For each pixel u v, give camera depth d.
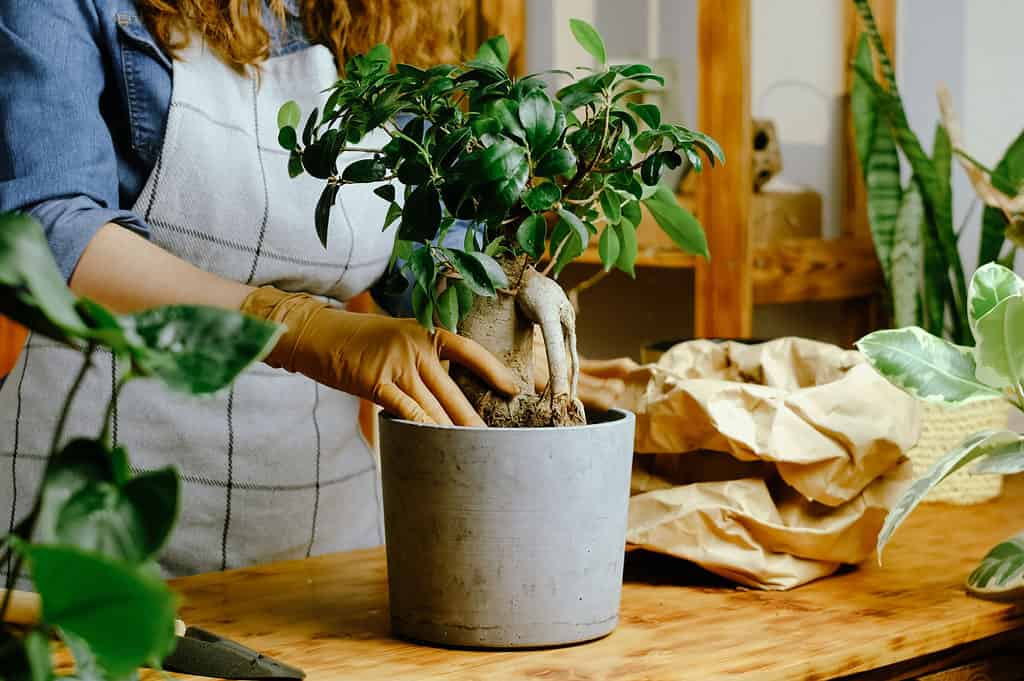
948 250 1.97
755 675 0.81
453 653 0.86
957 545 1.22
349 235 1.33
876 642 0.89
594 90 0.88
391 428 0.88
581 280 2.56
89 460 0.41
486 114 0.85
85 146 1.11
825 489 1.05
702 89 2.12
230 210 1.26
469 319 0.92
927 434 1.37
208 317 0.43
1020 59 2.32
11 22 1.11
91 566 0.36
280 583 1.07
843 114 2.39
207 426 1.30
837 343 2.43
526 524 0.84
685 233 1.00
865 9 2.06
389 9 1.33
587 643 0.88
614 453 0.87
